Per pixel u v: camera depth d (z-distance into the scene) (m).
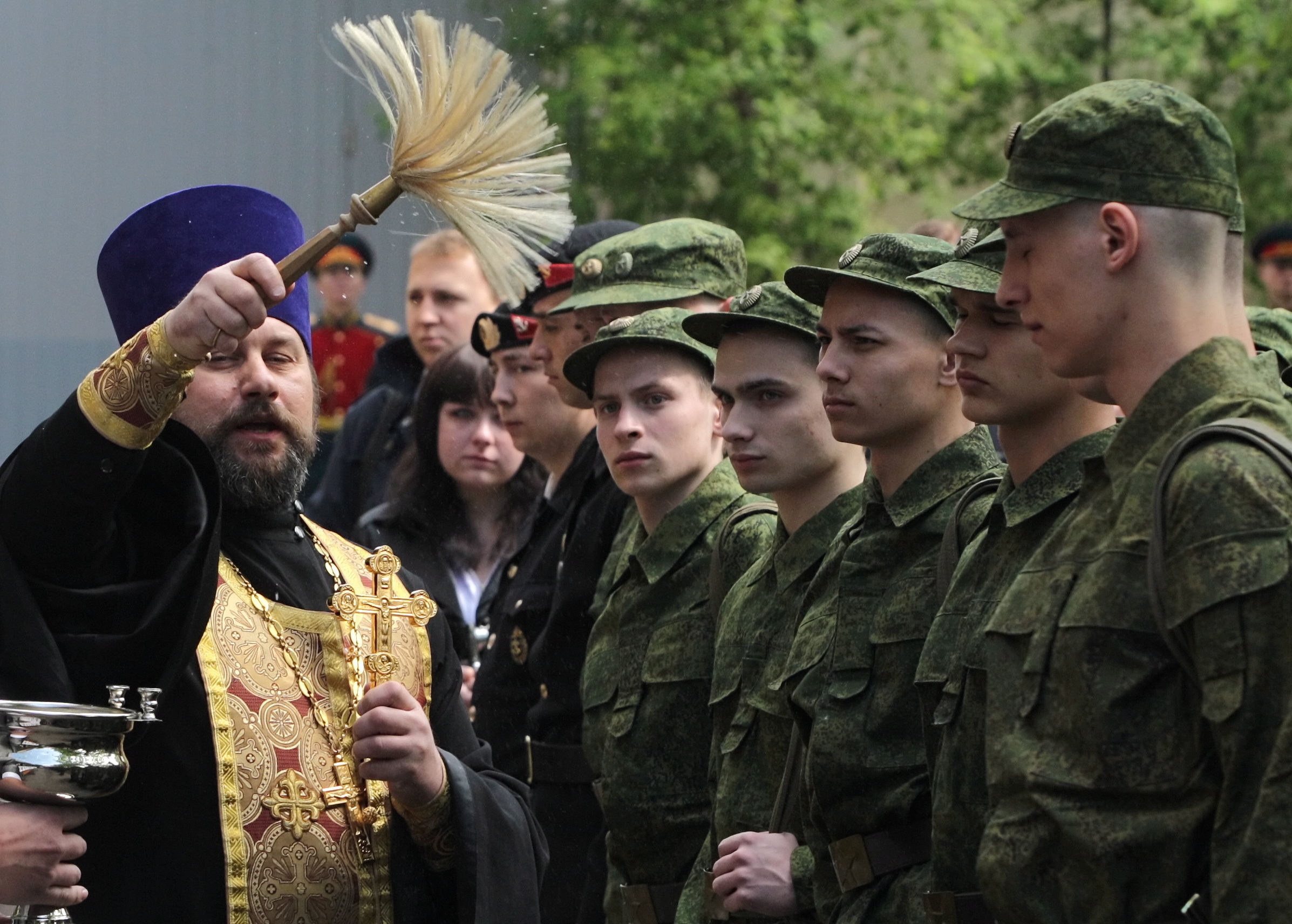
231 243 5.11
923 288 4.77
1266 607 3.11
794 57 19.03
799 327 5.33
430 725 5.11
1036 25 20.23
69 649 4.37
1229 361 3.42
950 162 20.02
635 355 6.13
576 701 6.93
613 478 7.03
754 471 5.38
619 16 18.16
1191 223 3.46
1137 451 3.47
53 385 11.67
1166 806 3.28
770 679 5.23
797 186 19.25
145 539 4.56
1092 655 3.37
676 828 5.84
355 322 12.83
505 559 8.62
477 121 4.34
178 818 4.47
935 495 4.75
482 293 10.79
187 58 12.14
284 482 4.98
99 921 4.43
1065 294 3.52
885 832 4.59
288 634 4.82
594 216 17.83
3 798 4.15
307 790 4.64
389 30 4.40
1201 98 19.20
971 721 3.97
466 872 4.76
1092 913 3.32
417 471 8.98
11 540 4.32
